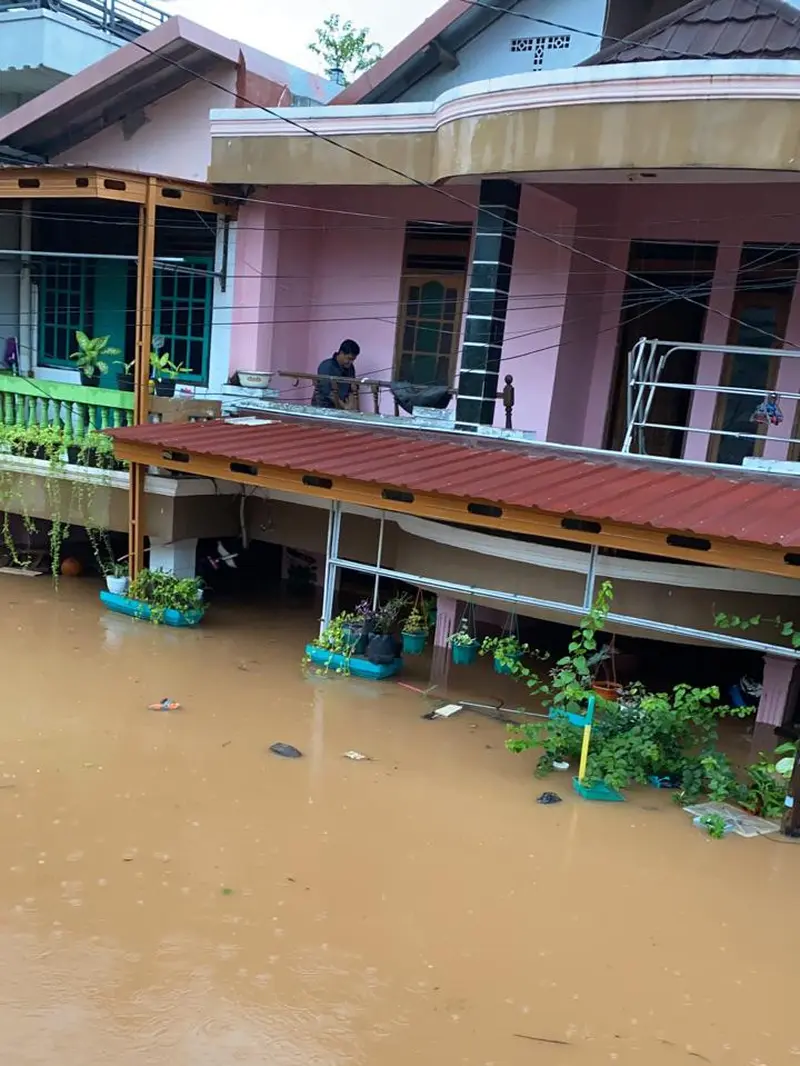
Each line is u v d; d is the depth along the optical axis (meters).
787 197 10.34
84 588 11.56
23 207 13.40
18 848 5.52
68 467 10.96
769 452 10.80
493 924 5.18
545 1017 4.44
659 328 11.53
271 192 11.55
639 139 8.22
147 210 10.49
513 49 11.08
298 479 8.73
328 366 11.89
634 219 11.18
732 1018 4.55
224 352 12.16
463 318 11.88
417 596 10.45
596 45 10.58
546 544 8.98
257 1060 4.00
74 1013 4.19
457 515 7.83
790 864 6.16
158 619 10.28
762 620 8.31
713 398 11.03
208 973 4.55
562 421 11.43
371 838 6.04
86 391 10.93
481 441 9.62
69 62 13.57
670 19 9.74
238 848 5.75
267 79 12.35
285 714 8.09
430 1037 4.23
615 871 5.88
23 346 14.07
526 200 10.95
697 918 5.43
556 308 10.98
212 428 10.30
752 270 10.62
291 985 4.51
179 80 12.34
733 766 7.86
